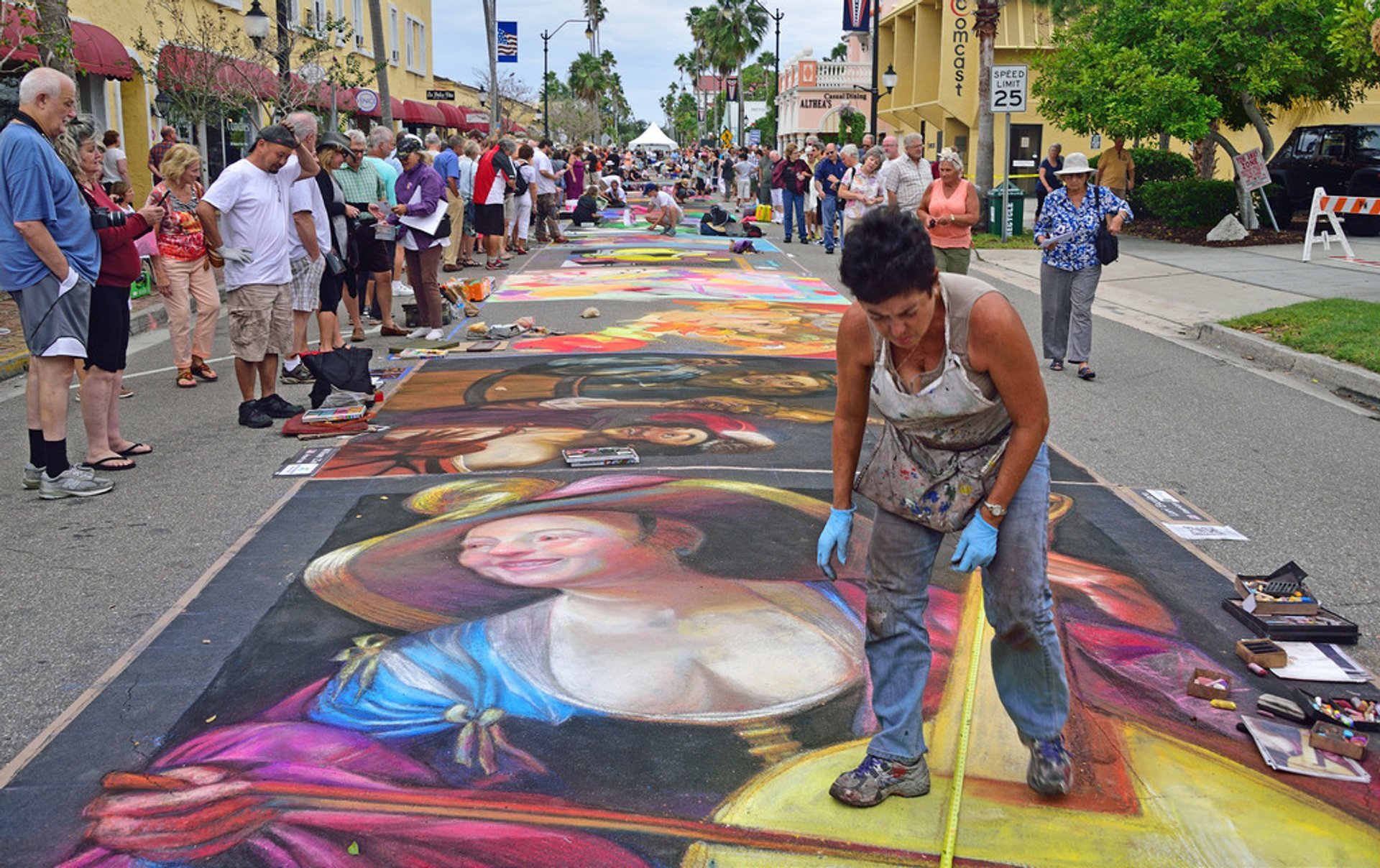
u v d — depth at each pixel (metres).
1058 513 5.91
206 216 7.30
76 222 6.02
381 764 3.42
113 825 3.11
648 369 9.61
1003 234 21.86
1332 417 8.24
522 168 20.52
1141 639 4.39
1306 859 3.02
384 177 11.84
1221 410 8.44
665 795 3.26
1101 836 3.10
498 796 3.25
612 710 3.75
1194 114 18.84
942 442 2.99
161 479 6.49
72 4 17.06
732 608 4.59
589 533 5.47
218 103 19.53
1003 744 3.58
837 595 4.73
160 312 12.72
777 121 65.38
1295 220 22.70
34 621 4.48
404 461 6.80
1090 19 21.53
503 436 7.35
